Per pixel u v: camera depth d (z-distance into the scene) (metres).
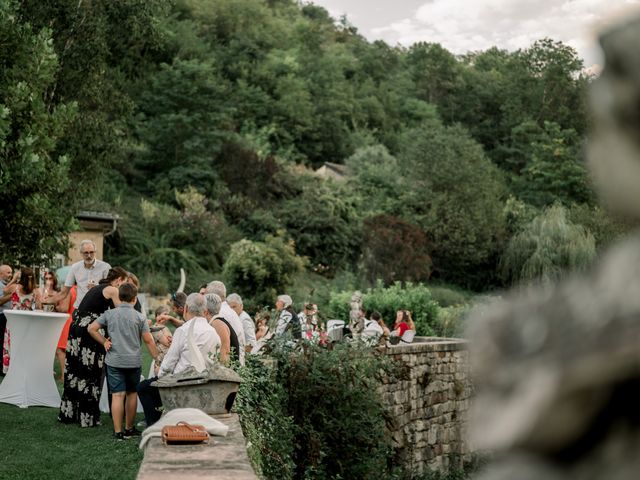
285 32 99.56
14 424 9.84
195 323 8.52
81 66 25.89
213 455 5.54
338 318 27.62
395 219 47.94
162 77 59.94
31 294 13.25
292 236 50.84
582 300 0.60
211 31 88.88
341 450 12.71
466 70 108.31
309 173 58.94
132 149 54.31
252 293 37.34
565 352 0.58
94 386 9.92
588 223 49.94
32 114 16.66
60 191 16.88
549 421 0.57
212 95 61.16
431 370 18.88
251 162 54.66
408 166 60.22
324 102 85.12
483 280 57.00
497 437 0.59
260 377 10.44
